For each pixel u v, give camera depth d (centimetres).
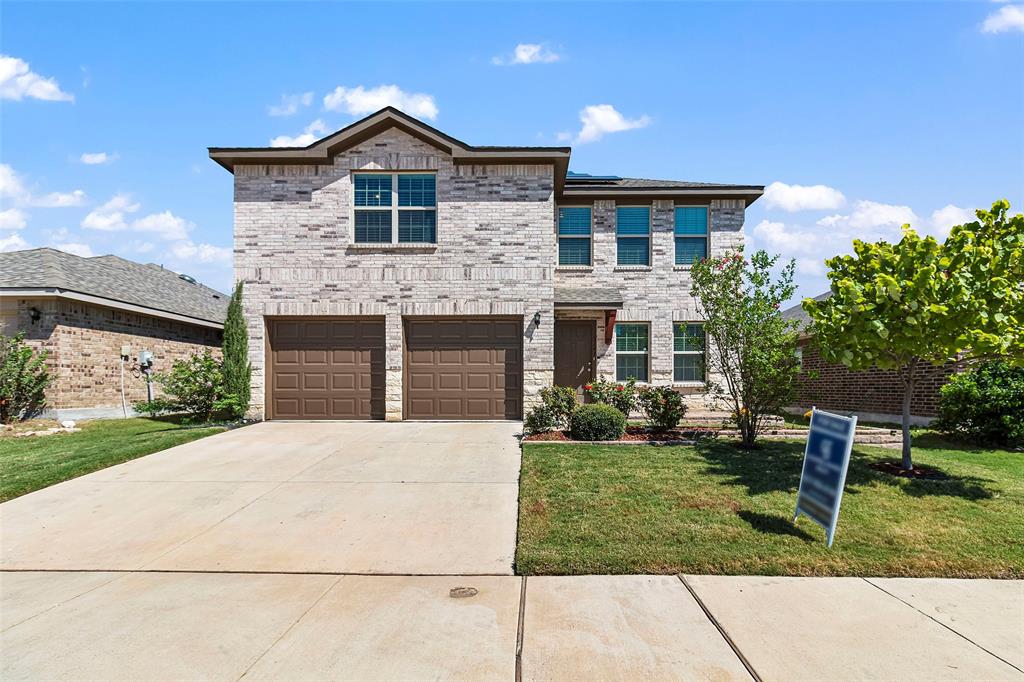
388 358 1323
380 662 365
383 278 1329
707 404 1466
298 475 841
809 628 406
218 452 989
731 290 968
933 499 681
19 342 1412
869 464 853
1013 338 687
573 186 1488
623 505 668
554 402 1123
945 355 762
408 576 504
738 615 425
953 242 756
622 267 1498
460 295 1327
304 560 541
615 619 420
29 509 697
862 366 791
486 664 361
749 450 957
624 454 922
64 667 362
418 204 1351
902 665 358
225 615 432
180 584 490
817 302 817
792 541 560
